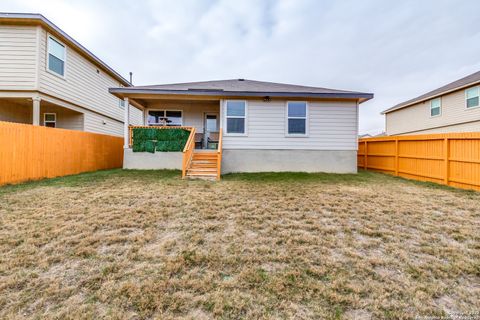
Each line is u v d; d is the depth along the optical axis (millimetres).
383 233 3172
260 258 2477
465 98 13250
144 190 5551
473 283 2092
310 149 8938
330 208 4293
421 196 5266
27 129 6492
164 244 2791
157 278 2109
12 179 6086
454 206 4473
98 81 11508
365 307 1771
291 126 8961
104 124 12211
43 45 8039
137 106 10648
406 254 2604
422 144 7598
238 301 1820
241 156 8938
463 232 3223
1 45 7738
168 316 1663
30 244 2729
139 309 1727
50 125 10734
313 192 5586
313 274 2195
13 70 7742
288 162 8953
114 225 3354
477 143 5984
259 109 8930
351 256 2549
